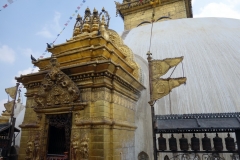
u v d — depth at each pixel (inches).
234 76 376.8
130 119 361.4
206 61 418.6
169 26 614.2
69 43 370.0
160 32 587.2
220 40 473.4
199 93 369.1
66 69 309.4
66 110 302.4
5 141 417.1
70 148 279.3
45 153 309.0
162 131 282.8
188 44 481.4
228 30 522.6
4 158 411.2
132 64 411.8
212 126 260.1
